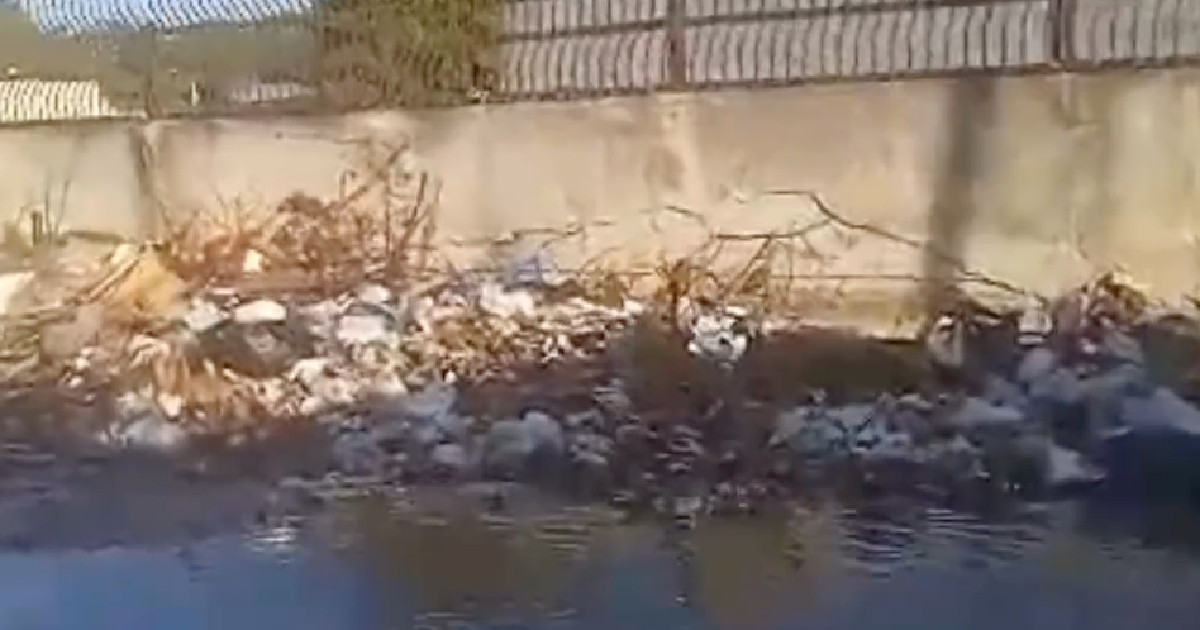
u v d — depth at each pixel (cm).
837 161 655
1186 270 584
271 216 786
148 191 811
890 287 646
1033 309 615
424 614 453
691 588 469
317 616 456
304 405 694
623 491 570
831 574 475
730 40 676
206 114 795
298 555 514
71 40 817
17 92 834
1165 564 468
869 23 644
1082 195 604
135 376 739
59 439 673
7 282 821
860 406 617
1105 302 600
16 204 838
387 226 761
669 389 655
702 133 686
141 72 807
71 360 763
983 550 490
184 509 571
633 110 700
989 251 625
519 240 732
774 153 670
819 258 662
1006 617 435
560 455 613
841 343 649
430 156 750
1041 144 611
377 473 610
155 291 793
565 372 684
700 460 595
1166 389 573
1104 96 595
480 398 675
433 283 748
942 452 575
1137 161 591
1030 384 598
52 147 829
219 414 696
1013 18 612
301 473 615
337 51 766
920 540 502
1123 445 558
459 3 736
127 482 611
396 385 698
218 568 501
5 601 477
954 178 630
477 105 737
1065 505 524
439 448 632
